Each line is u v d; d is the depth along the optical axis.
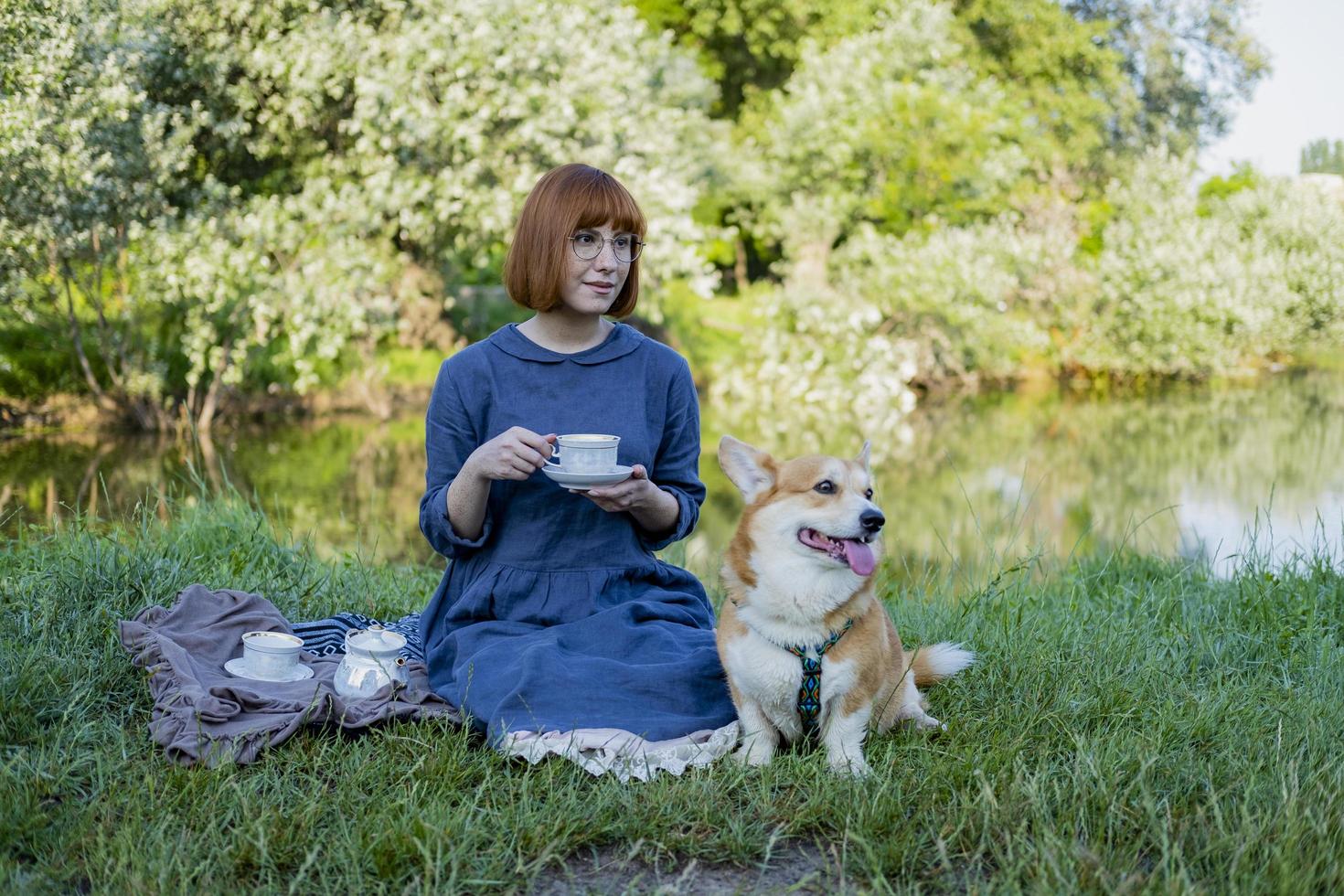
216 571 4.41
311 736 2.86
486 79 12.64
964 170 18.39
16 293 11.73
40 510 8.66
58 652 3.30
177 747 2.68
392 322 14.11
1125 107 21.89
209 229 12.23
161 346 13.29
